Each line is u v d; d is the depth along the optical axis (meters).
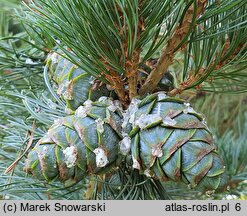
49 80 0.37
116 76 0.31
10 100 0.42
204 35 0.32
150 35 0.29
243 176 0.47
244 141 0.51
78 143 0.30
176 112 0.31
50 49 0.37
